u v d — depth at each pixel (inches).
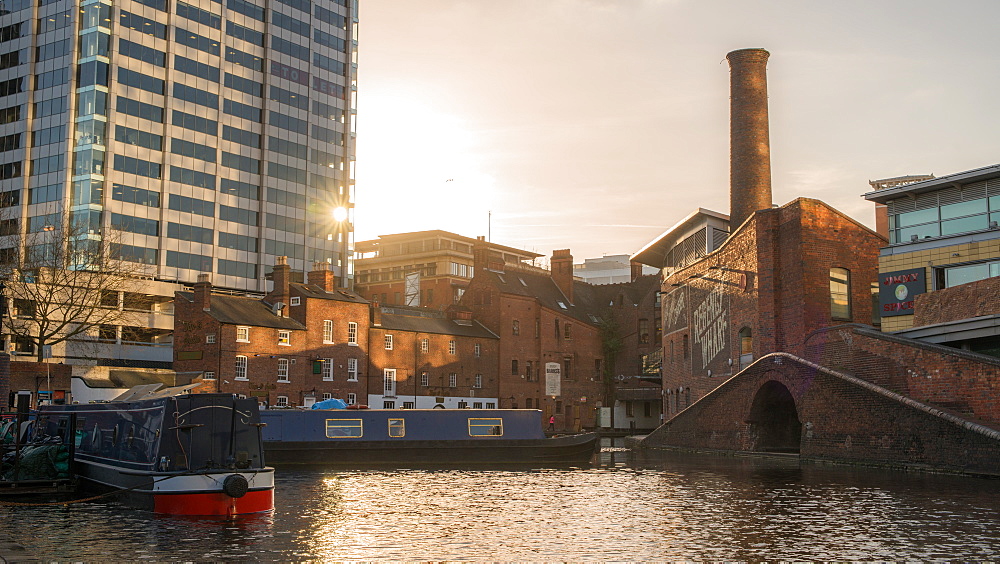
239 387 2450.8
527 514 965.2
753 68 2412.6
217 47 3636.8
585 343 3570.4
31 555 721.6
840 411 1528.1
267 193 3747.5
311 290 2731.3
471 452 1731.1
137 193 3321.9
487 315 3334.2
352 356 2765.7
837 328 1624.0
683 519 910.4
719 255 2150.6
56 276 2388.0
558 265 3745.1
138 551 740.0
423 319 3125.0
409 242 4815.5
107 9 3299.7
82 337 2866.6
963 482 1171.3
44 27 3344.0
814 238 1793.8
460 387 3117.6
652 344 3499.0
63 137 3233.3
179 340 2498.8
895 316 1750.7
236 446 965.2
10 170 3312.0
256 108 3764.8
